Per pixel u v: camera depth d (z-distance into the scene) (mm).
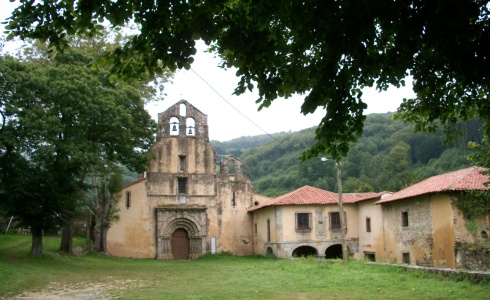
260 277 20797
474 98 9414
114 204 39469
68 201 25578
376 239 34625
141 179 40969
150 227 40250
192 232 41125
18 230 41562
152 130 32250
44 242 35344
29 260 24672
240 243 42625
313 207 38469
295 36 7941
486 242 23703
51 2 7309
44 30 7516
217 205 42469
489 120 9906
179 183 42062
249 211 43062
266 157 89562
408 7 6633
